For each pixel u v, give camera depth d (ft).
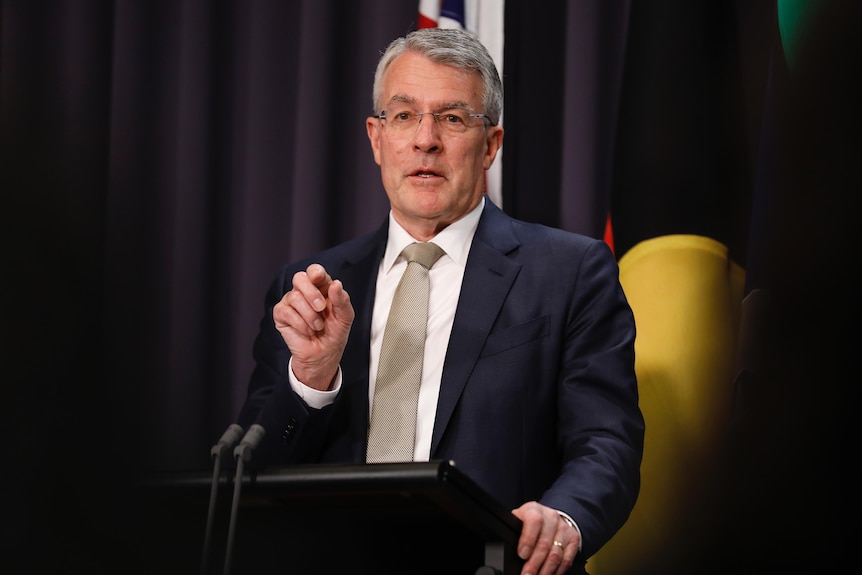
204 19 32.94
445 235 22.84
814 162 27.37
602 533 17.52
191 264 31.94
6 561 8.40
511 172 31.14
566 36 31.04
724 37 29.58
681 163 28.78
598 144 30.60
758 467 27.04
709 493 27.45
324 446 20.53
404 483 13.64
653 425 27.81
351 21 32.78
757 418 27.07
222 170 32.94
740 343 27.20
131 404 10.94
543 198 31.04
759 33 29.50
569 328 21.35
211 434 31.60
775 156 27.58
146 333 29.99
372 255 23.25
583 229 30.04
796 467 26.91
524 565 15.75
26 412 8.32
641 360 28.12
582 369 20.83
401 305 21.80
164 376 30.81
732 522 27.14
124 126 32.48
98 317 9.13
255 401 21.56
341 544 17.19
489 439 20.04
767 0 29.53
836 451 26.73
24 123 8.89
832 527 26.68
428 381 21.03
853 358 26.81
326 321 18.95
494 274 21.94
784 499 26.91
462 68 23.00
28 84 32.99
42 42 33.27
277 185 32.63
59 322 8.36
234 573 17.54
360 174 32.04
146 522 9.56
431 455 19.99
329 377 19.40
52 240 8.36
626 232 28.91
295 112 32.71
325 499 14.97
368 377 21.16
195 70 32.68
